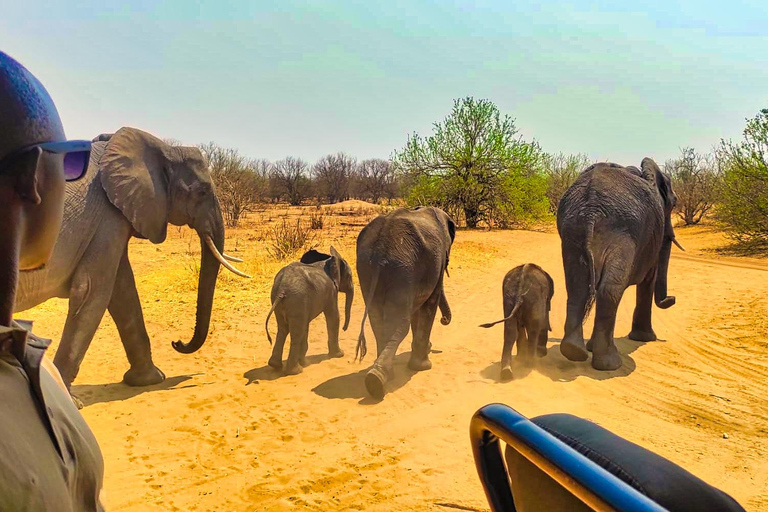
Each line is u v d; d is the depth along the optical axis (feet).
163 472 17.35
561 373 26.68
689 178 115.75
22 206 3.42
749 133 72.43
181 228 100.73
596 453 3.68
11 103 3.28
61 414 3.54
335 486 16.72
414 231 24.97
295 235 66.23
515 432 3.87
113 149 23.52
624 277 27.55
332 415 21.66
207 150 150.51
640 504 2.94
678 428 20.92
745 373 26.96
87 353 29.30
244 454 18.61
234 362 28.09
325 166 272.31
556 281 51.55
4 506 2.72
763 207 71.31
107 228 22.74
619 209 28.02
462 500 15.96
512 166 102.99
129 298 24.36
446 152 105.09
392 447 19.17
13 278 3.36
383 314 24.39
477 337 33.06
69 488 3.36
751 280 48.29
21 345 3.27
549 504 3.75
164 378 25.55
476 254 67.00
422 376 26.02
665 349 30.86
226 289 42.91
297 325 25.98
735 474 17.47
